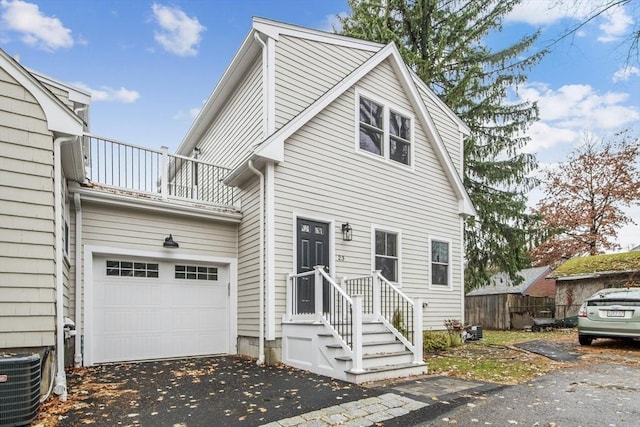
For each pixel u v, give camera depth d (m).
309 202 8.29
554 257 23.34
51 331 4.65
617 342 9.85
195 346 8.23
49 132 4.88
